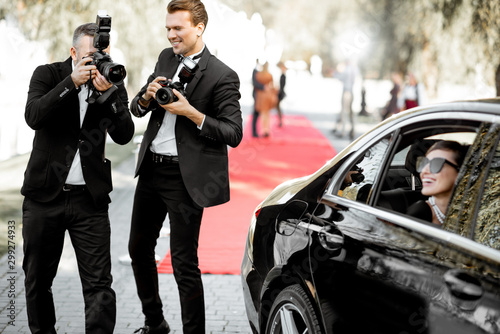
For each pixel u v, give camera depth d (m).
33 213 3.82
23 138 12.97
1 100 13.03
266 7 52.62
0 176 10.54
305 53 53.66
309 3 52.00
